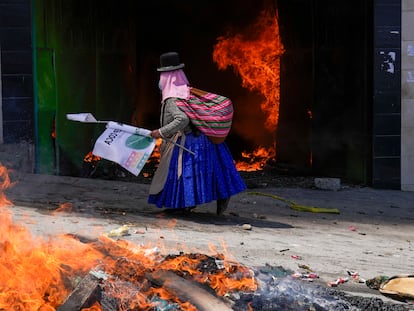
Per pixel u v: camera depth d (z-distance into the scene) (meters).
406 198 9.90
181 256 4.78
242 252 5.89
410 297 4.81
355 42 10.75
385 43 10.30
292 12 12.34
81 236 5.22
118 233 6.02
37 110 9.75
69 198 7.91
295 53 12.34
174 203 7.12
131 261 4.48
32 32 9.47
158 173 7.23
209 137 7.14
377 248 6.65
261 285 4.50
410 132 10.46
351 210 8.86
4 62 9.40
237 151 14.42
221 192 7.20
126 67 12.25
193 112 7.09
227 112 7.19
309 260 5.88
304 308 4.27
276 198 9.21
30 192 8.05
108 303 3.93
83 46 10.88
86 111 10.99
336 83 11.26
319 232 7.23
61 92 10.27
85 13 10.95
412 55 10.38
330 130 11.46
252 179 11.23
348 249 6.47
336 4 11.11
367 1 10.38
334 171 11.46
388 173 10.48
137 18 15.73
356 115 10.85
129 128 7.08
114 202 7.92
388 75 10.34
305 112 12.08
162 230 6.50
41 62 9.82
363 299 4.73
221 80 15.27
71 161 10.46
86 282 3.94
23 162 9.27
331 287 5.10
